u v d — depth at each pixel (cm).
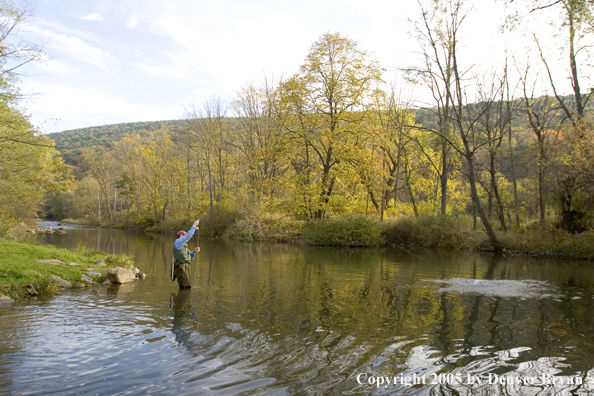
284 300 852
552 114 2459
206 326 645
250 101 3888
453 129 2694
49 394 398
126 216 5884
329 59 2819
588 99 2097
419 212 3200
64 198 7100
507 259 1814
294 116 2936
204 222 3762
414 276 1236
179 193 5072
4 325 649
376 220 2738
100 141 10562
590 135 1880
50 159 2112
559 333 624
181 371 462
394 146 3288
